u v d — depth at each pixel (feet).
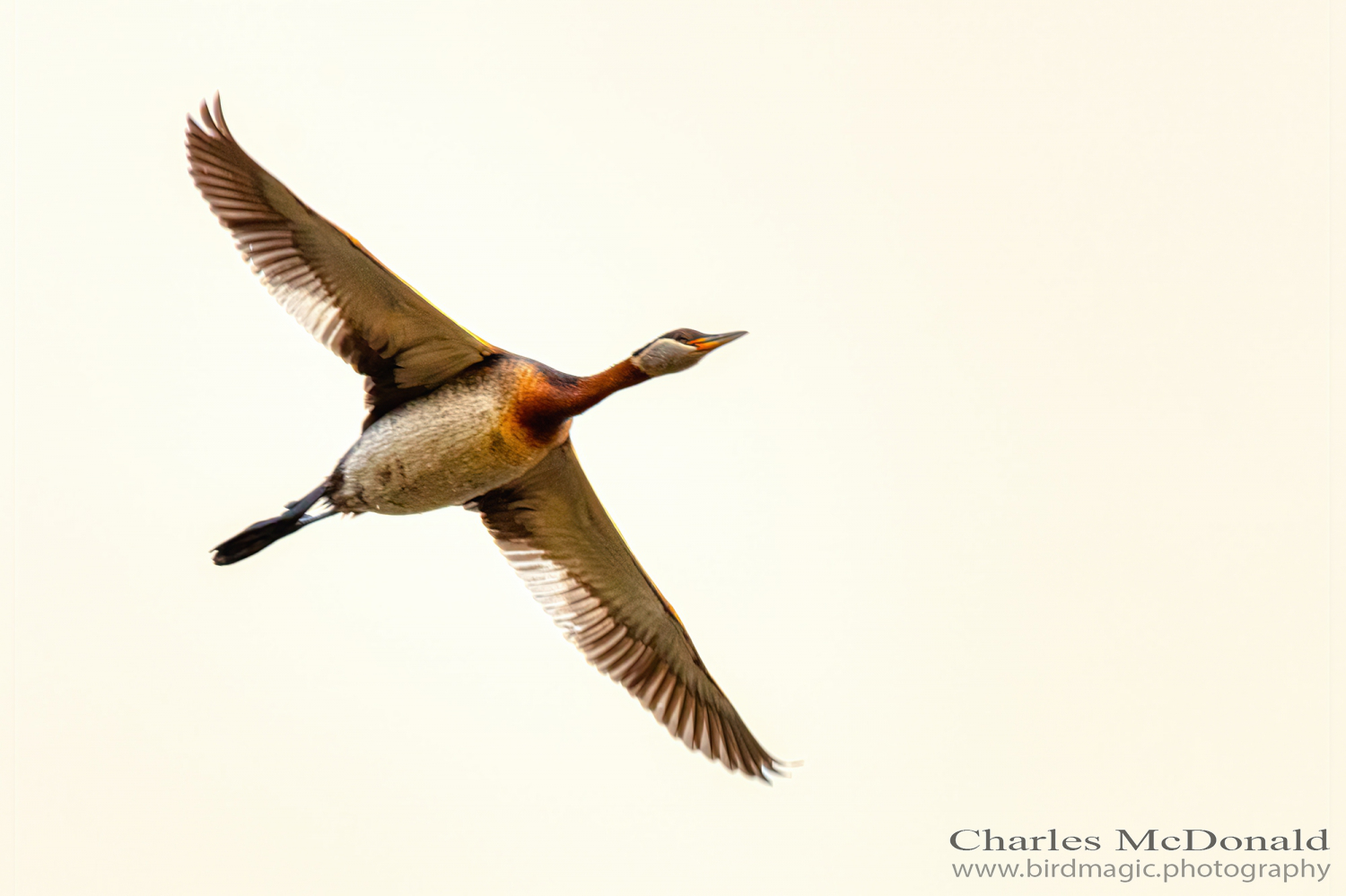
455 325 44.14
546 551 51.55
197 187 44.06
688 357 45.34
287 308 44.50
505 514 50.90
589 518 49.96
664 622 51.11
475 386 45.85
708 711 51.37
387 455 46.03
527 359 46.29
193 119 43.80
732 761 51.11
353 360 45.44
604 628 51.80
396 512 48.03
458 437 45.68
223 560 47.44
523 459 46.57
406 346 45.16
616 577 51.16
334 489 46.93
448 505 48.14
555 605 51.62
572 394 45.73
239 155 43.09
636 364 45.62
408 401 46.47
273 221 43.62
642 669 51.85
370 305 44.16
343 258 43.24
